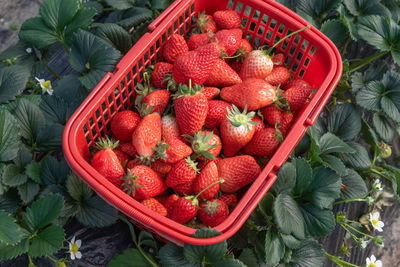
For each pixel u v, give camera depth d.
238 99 0.46
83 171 0.38
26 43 0.57
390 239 0.58
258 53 0.47
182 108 0.43
